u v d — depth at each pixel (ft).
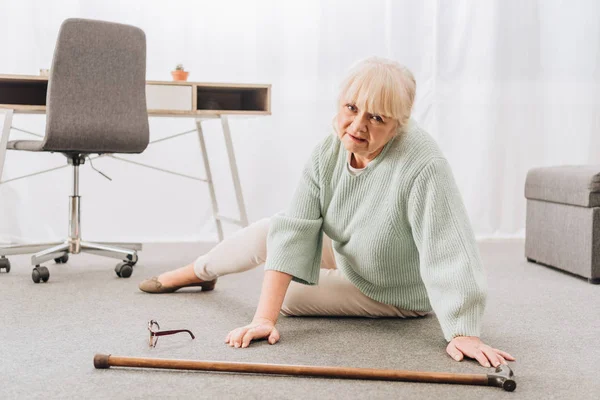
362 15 11.88
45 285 7.50
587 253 8.11
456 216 4.86
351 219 5.24
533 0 12.15
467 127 12.21
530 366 4.70
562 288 7.75
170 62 11.45
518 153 12.34
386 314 5.88
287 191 11.95
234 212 11.89
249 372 4.35
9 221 11.23
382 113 4.43
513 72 12.23
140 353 4.85
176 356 4.79
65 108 8.18
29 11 11.06
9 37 11.02
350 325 5.68
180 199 11.78
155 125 11.57
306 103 11.86
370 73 4.45
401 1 11.92
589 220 8.07
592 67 12.37
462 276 4.76
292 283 5.83
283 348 4.99
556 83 12.33
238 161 11.84
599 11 12.30
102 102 8.40
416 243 5.04
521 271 8.91
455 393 4.12
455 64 12.09
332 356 4.82
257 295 6.97
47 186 11.34
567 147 12.43
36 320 5.82
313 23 11.76
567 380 4.41
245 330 5.10
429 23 12.00
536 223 9.45
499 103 12.17
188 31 11.46
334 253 5.97
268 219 6.35
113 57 8.38
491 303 6.84
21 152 11.18
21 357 4.75
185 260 9.63
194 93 9.48
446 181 4.88
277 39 11.70
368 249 5.26
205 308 6.33
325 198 5.31
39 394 4.03
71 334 5.36
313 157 5.34
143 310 6.23
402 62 12.01
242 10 11.59
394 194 4.97
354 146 4.64
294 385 4.22
